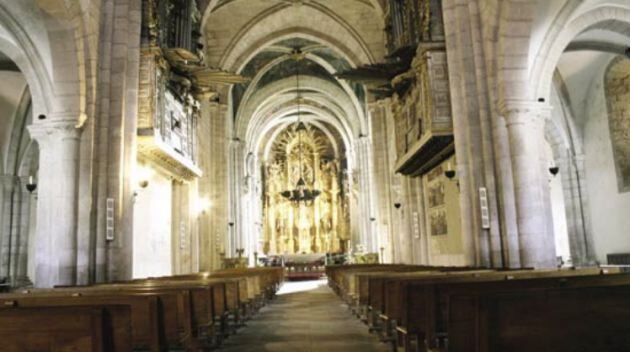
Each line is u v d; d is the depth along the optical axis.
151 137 13.93
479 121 12.59
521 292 3.66
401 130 19.19
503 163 11.95
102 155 12.55
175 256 19.33
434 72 14.72
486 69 12.48
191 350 6.84
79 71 11.91
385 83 19.16
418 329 5.73
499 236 12.04
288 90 39.47
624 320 3.65
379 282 7.96
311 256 46.88
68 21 11.40
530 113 11.74
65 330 3.58
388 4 22.83
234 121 35.91
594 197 20.11
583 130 20.66
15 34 11.81
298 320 11.59
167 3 16.75
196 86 18.69
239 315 10.55
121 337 3.91
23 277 21.12
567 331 3.59
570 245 20.58
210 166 27.20
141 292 6.46
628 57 16.30
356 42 28.36
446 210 17.25
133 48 13.55
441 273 8.65
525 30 11.52
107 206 12.32
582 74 19.83
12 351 3.58
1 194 20.75
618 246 18.77
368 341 8.55
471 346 4.11
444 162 17.34
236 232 34.91
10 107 20.20
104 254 12.21
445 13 13.69
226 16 28.23
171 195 19.59
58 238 11.55
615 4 13.23
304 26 30.06
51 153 11.97
